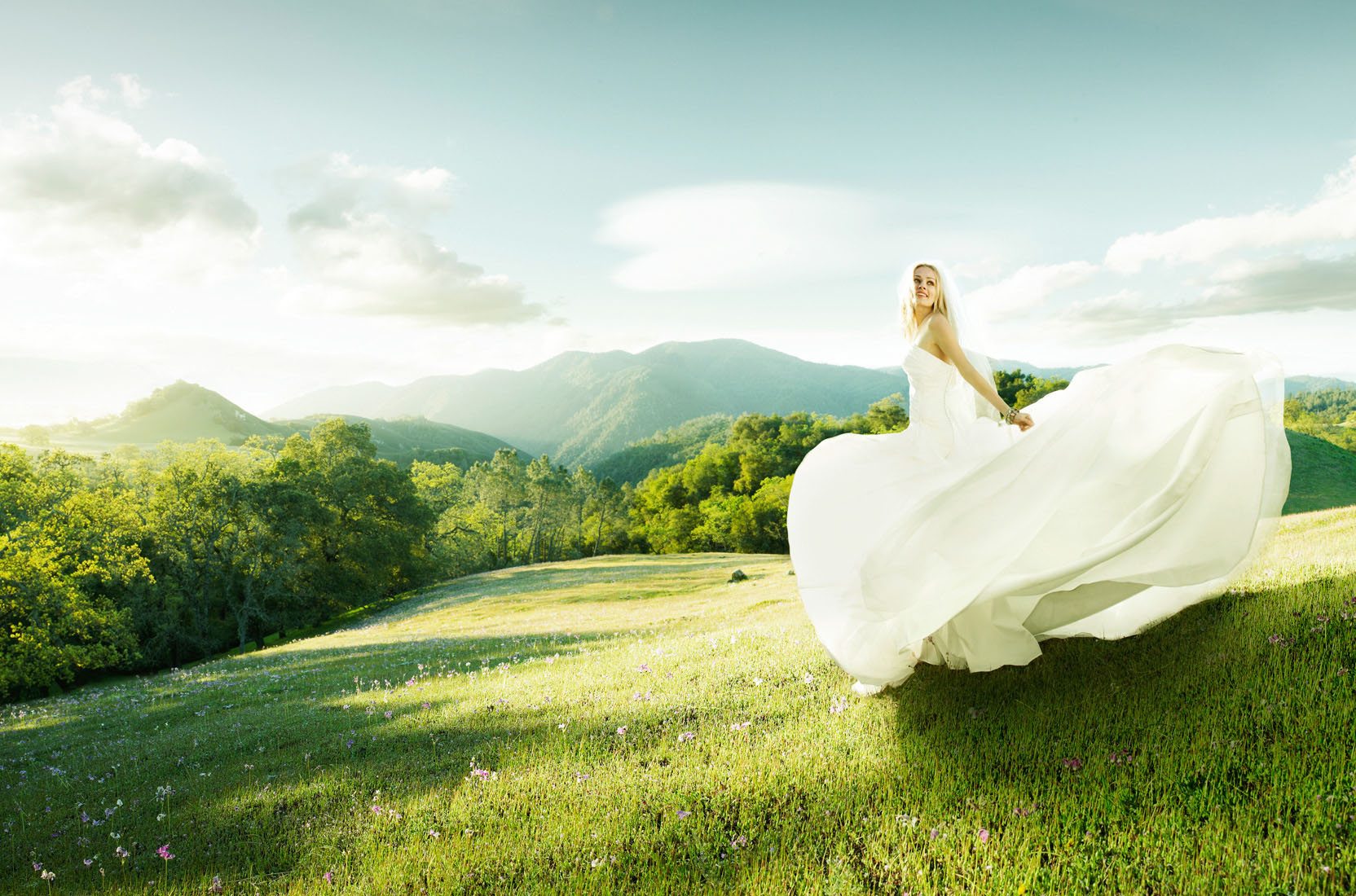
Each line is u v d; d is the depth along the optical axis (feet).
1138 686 14.46
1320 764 10.69
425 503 243.81
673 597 110.11
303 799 18.35
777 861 11.51
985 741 13.83
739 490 348.38
